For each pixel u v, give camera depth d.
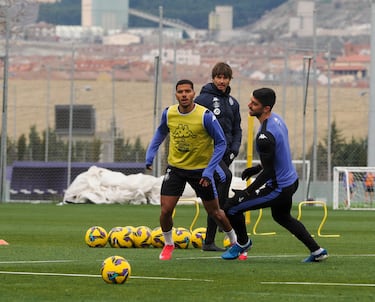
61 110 95.50
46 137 89.25
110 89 166.38
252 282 21.80
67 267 24.69
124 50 180.12
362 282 21.95
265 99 25.61
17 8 85.19
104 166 84.19
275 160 25.61
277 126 25.56
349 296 19.58
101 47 179.12
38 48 171.12
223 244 33.31
